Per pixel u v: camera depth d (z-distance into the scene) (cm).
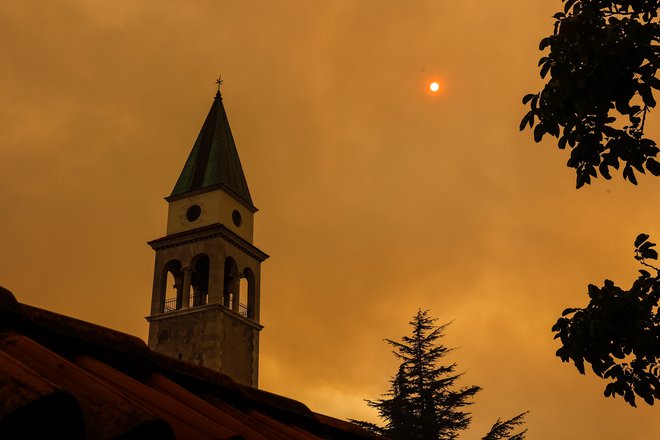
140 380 474
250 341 5822
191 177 6303
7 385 250
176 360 524
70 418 254
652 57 579
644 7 607
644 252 670
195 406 446
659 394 651
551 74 605
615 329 645
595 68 581
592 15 595
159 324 5659
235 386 581
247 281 6159
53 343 425
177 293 5909
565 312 682
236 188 6322
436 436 4600
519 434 4450
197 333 5491
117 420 280
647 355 638
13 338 358
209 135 6638
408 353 5047
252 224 6406
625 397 657
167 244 5938
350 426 754
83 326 450
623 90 583
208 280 5897
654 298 643
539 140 639
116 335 474
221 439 352
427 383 4897
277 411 631
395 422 4731
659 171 615
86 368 414
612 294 652
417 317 5119
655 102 580
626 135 617
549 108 614
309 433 622
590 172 634
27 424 247
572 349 664
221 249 5781
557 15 627
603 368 662
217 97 7025
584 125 622
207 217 6006
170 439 285
